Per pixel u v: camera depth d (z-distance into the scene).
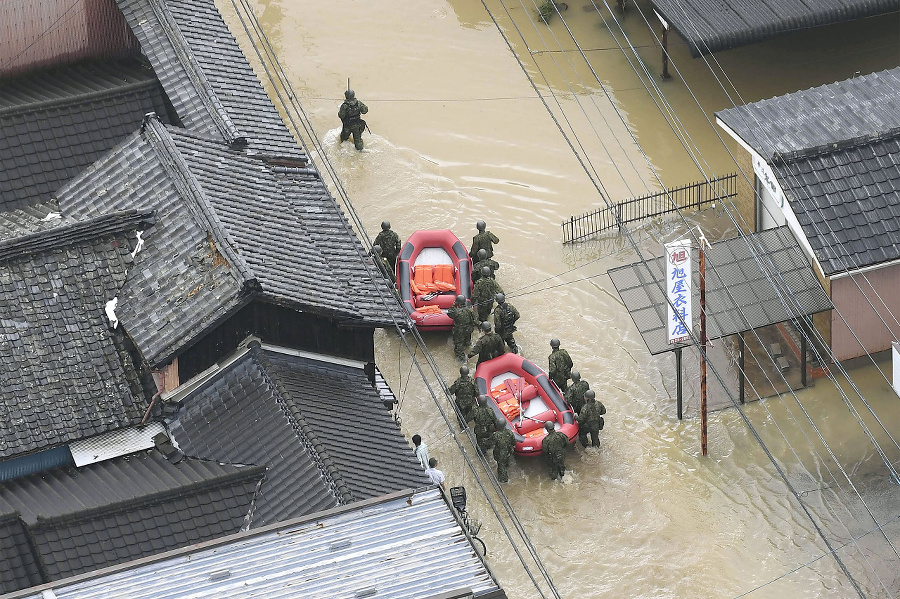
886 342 128.88
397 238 140.38
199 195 110.38
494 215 151.88
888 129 131.38
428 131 163.62
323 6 186.25
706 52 151.50
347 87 171.62
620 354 135.00
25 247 107.44
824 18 152.62
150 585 78.75
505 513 119.19
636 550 115.69
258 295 102.81
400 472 99.06
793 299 125.38
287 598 77.44
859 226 125.38
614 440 125.94
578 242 147.75
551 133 161.75
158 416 104.62
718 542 115.94
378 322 108.88
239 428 101.12
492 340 128.88
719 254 130.12
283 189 118.62
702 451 123.19
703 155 156.25
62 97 127.00
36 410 102.56
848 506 117.88
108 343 105.94
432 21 182.00
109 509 95.31
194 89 124.88
